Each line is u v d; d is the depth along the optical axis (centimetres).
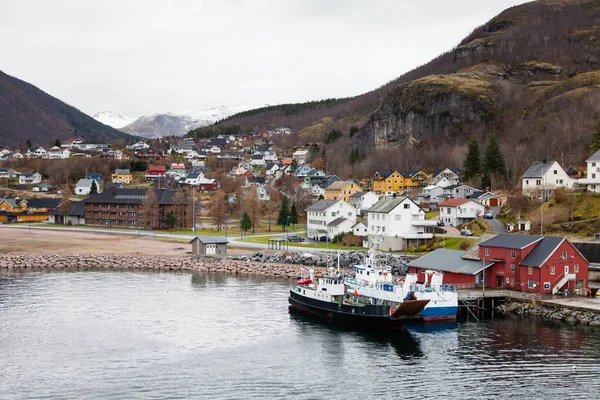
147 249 15962
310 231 17875
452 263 10075
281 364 6781
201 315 8894
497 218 15362
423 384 6144
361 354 7138
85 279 11888
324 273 12125
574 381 6094
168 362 6788
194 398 5781
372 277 9131
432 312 8412
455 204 16038
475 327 8131
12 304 9494
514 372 6381
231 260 13862
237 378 6319
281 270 12581
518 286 9331
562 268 9206
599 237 11794
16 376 6297
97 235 19288
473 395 5828
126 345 7381
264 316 8906
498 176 19462
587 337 7494
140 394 5859
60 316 8738
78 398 5738
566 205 13888
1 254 14862
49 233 19812
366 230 15738
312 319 8775
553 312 8462
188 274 12644
